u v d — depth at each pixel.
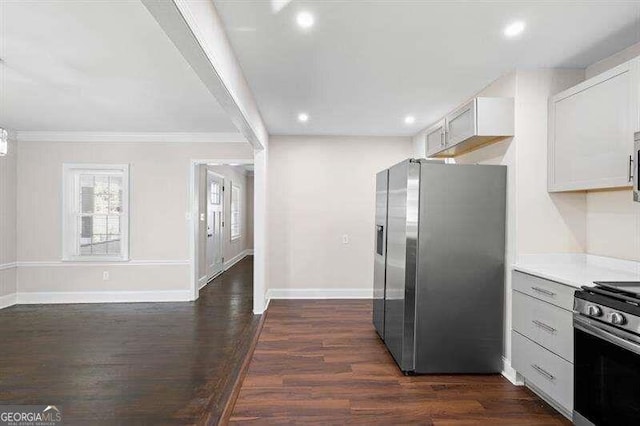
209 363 3.06
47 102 3.73
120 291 5.20
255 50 2.53
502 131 2.81
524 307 2.59
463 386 2.73
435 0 1.94
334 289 5.34
